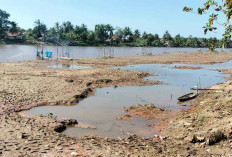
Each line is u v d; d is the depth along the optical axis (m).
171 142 10.66
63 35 146.50
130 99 20.25
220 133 10.12
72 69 37.12
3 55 60.44
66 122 13.68
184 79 31.83
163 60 59.84
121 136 12.02
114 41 163.00
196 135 10.73
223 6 4.62
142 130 12.95
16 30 143.88
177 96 21.67
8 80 25.12
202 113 13.83
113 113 16.12
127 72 34.66
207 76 34.78
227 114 12.44
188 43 196.88
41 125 12.52
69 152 8.88
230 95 15.74
